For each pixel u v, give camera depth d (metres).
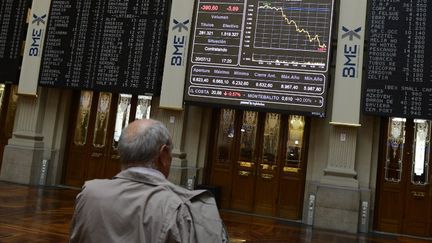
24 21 9.85
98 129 9.88
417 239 7.70
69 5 9.45
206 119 9.16
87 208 1.44
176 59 8.77
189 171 8.91
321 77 8.00
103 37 9.16
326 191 7.93
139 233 1.34
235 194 8.94
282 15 8.30
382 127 8.38
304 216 8.40
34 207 6.95
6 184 9.16
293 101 8.06
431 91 7.55
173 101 8.71
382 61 7.78
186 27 8.80
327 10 8.11
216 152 9.16
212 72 8.48
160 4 8.95
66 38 9.39
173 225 1.32
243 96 8.30
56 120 9.90
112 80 9.02
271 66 8.23
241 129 9.09
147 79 8.84
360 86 7.94
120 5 9.14
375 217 8.20
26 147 9.59
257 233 6.67
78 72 9.23
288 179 8.71
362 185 8.14
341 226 7.80
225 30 8.52
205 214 1.40
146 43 8.92
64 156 9.92
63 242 4.97
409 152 8.21
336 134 8.11
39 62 9.63
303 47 8.14
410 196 8.12
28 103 9.80
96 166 9.78
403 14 7.78
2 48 9.82
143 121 1.57
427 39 7.65
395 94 7.68
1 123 10.23
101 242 1.37
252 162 8.95
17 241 4.78
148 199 1.39
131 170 1.49
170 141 1.57
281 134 8.87
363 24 8.05
